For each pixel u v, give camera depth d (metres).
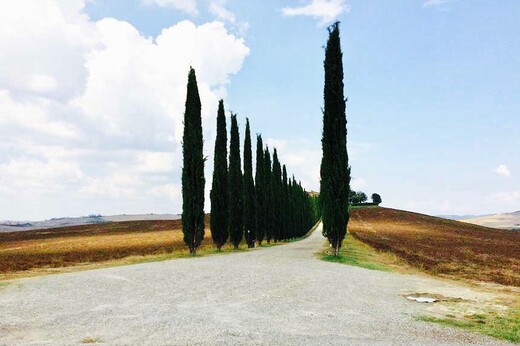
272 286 15.30
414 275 21.47
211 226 36.47
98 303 12.30
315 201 134.62
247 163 44.62
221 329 9.30
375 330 9.68
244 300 12.76
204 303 12.27
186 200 31.00
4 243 75.94
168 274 18.06
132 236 87.19
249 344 8.18
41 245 64.31
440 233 79.94
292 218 64.62
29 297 13.30
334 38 28.97
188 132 31.44
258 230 47.25
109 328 9.48
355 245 41.25
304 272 19.38
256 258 26.98
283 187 61.28
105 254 42.44
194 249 31.14
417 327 10.12
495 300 14.43
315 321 10.33
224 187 36.94
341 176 27.72
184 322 9.96
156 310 11.30
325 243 49.44
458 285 18.30
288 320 10.36
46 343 8.31
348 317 10.88
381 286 16.50
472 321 11.00
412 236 69.75
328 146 28.25
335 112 28.42
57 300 12.78
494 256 39.09
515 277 23.69
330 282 16.64
